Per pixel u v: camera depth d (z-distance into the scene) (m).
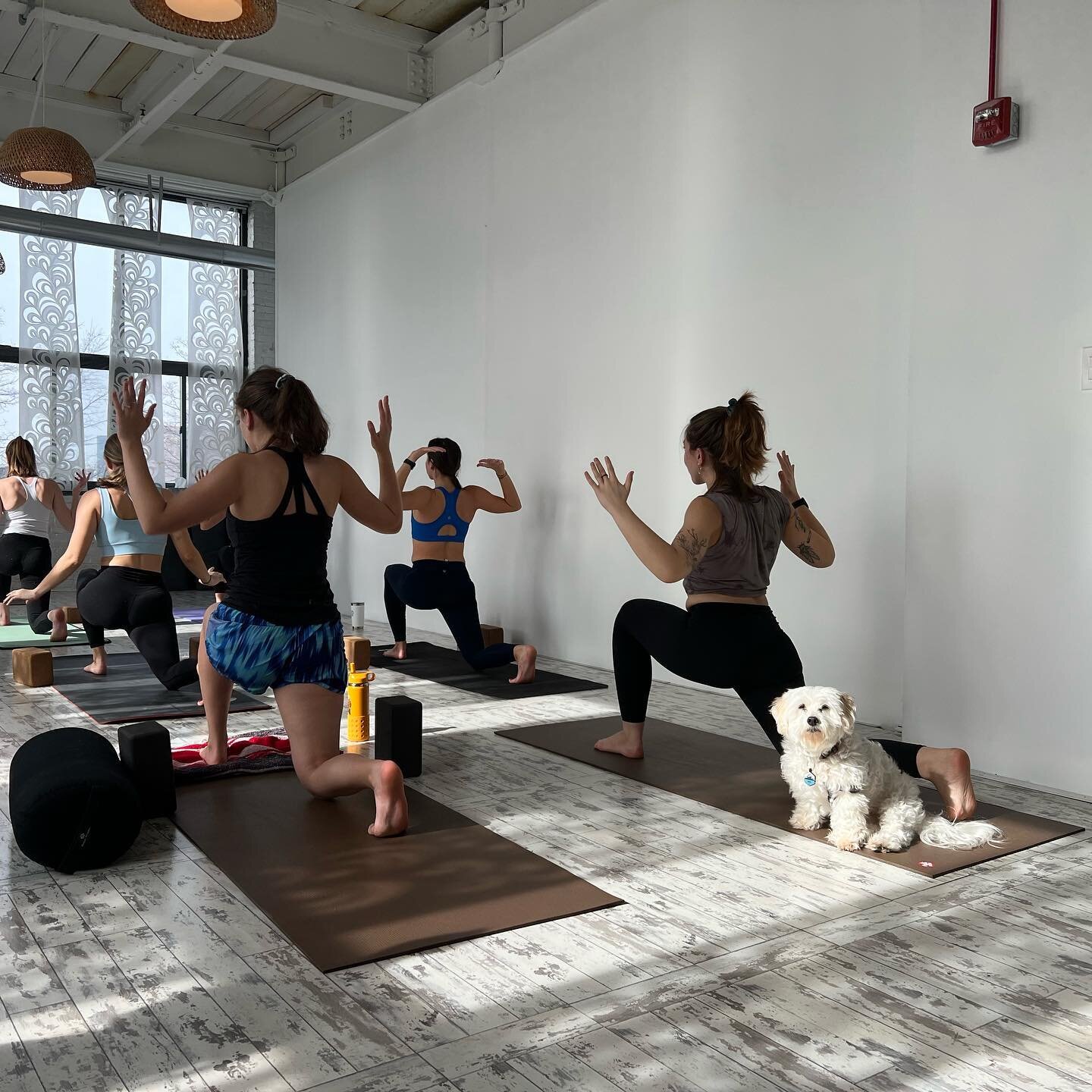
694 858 2.78
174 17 4.25
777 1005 1.95
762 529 3.28
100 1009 1.91
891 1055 1.77
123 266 9.80
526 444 6.61
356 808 3.14
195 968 2.08
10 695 4.94
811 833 3.00
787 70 4.78
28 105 9.16
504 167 6.78
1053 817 3.16
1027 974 2.09
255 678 2.95
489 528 7.00
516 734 4.19
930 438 3.85
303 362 9.75
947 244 3.78
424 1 7.31
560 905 2.42
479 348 7.16
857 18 4.45
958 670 3.77
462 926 2.28
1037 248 3.49
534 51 6.47
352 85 7.45
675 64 5.39
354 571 8.97
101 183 9.81
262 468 2.88
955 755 2.97
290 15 7.18
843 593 4.56
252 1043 1.79
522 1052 1.77
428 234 7.73
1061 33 3.41
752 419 3.27
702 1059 1.75
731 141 5.07
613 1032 1.84
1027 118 3.51
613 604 5.93
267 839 2.85
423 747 4.02
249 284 10.64
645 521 5.66
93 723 4.32
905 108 4.26
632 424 5.73
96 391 9.91
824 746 2.78
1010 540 3.59
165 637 4.73
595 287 5.98
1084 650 3.39
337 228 9.08
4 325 9.42
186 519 2.75
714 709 4.80
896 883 2.60
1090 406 3.35
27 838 2.54
